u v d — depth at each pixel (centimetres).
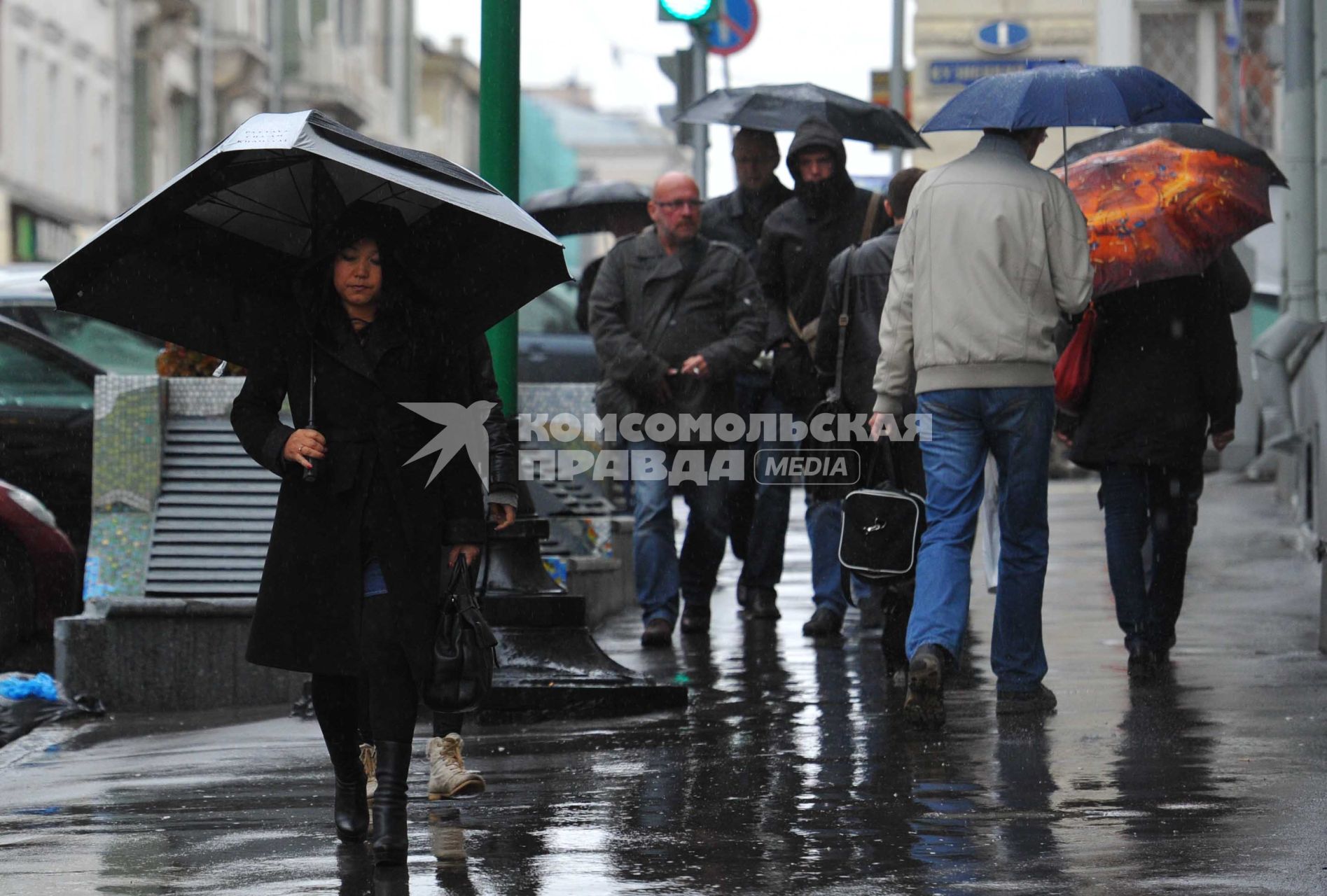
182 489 1697
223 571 1666
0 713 1512
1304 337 2483
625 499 2488
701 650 1677
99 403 1703
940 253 1215
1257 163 1417
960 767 1066
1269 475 3584
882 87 4647
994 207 1205
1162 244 1366
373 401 898
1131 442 1383
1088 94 1226
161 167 8438
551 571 1792
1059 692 1341
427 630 888
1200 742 1123
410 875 852
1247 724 1181
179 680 1614
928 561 1209
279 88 9038
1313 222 2488
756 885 814
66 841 950
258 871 867
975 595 2117
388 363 898
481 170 1341
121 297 902
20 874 871
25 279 2294
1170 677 1395
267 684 1611
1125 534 1398
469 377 923
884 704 1327
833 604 1762
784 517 1878
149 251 902
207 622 1612
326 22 9925
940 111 1244
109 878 860
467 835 935
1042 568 1241
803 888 806
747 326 1720
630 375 1709
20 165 6912
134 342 2259
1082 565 2303
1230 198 1371
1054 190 1218
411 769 1141
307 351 902
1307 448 2428
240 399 917
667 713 1320
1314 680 1363
